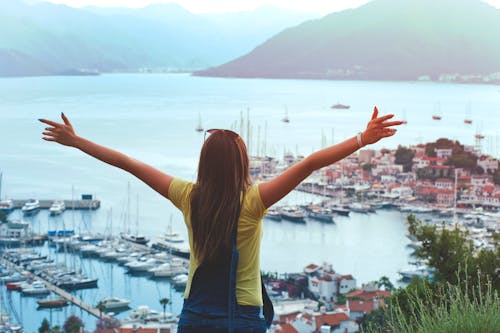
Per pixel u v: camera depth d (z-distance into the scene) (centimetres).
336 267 5744
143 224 7712
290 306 4331
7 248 6469
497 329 385
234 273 271
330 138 15788
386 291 4381
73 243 6344
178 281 5081
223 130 280
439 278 851
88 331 4003
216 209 269
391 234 7069
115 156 298
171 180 287
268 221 7662
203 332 271
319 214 7794
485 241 5756
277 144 14800
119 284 5144
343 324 3769
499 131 17450
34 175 11344
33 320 4253
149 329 3712
